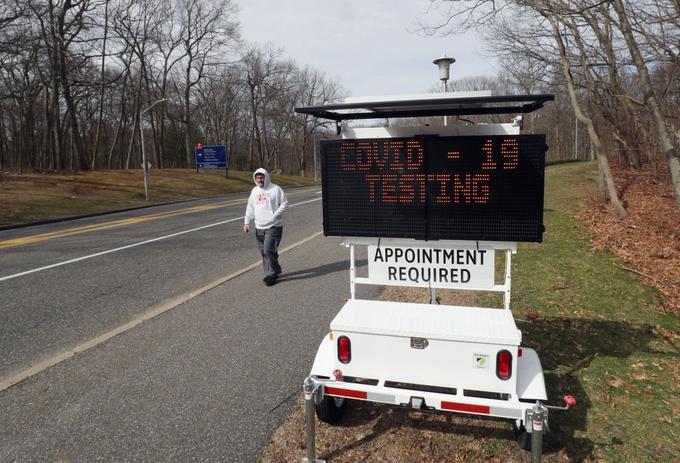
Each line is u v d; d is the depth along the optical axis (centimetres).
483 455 345
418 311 377
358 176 424
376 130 416
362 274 882
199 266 971
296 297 741
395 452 350
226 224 1642
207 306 700
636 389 445
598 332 591
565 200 1894
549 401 420
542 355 518
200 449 356
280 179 5744
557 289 774
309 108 396
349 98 389
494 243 404
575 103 1528
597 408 408
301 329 600
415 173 409
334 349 350
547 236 1230
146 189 3128
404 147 409
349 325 344
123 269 952
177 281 852
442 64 845
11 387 455
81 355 527
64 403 425
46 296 764
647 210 1608
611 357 517
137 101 5244
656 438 368
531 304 694
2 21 2859
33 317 661
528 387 329
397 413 404
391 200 418
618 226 1364
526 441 338
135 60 5181
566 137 6469
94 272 930
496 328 335
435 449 353
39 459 347
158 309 688
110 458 347
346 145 423
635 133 2420
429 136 402
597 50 1556
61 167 3978
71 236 1472
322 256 1057
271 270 814
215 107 6950
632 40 1060
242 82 6806
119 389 449
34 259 1081
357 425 387
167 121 7281
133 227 1650
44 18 3722
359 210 428
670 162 1055
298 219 1742
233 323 626
